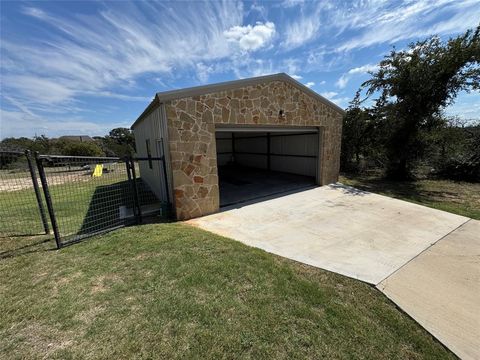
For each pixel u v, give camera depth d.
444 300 2.72
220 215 5.92
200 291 2.78
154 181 8.10
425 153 10.42
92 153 25.17
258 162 14.02
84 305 2.57
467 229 4.92
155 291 2.79
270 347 2.04
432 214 5.90
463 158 10.67
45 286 2.94
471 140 10.63
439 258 3.71
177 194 5.43
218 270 3.23
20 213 6.38
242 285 2.90
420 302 2.68
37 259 3.67
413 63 9.51
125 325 2.28
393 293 2.83
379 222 5.35
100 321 2.34
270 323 2.31
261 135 13.44
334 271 3.30
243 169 13.96
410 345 2.11
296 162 11.38
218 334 2.17
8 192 10.02
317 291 2.82
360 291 2.86
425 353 2.03
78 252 3.87
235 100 6.10
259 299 2.65
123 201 7.46
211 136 5.78
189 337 2.14
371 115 12.02
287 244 4.23
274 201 7.19
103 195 8.49
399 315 2.47
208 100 5.63
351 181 10.43
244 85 6.22
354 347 2.06
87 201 7.64
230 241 4.21
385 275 3.22
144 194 8.45
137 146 12.51
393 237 4.52
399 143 10.45
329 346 2.06
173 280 3.00
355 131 12.53
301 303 2.61
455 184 9.84
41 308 2.54
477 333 2.25
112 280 3.03
